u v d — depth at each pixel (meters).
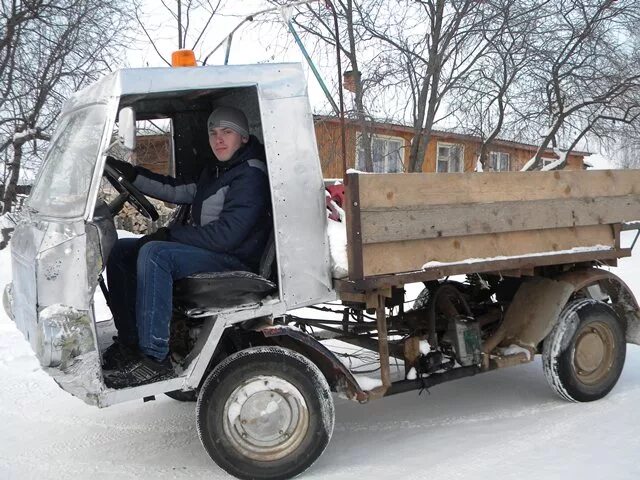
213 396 3.41
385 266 3.65
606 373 4.64
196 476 3.57
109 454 3.90
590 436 3.88
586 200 4.48
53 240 3.13
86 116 3.51
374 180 3.57
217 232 3.61
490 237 4.07
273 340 3.68
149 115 4.64
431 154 13.41
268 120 3.53
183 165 4.87
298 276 3.60
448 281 4.98
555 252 4.35
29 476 3.58
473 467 3.50
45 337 3.01
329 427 3.52
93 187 3.16
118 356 3.65
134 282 3.85
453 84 10.47
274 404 3.48
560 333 4.45
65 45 11.37
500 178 4.06
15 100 11.12
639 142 13.02
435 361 4.21
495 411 4.48
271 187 3.52
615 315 4.66
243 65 3.50
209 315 3.44
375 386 3.80
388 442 3.98
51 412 4.60
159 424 4.39
